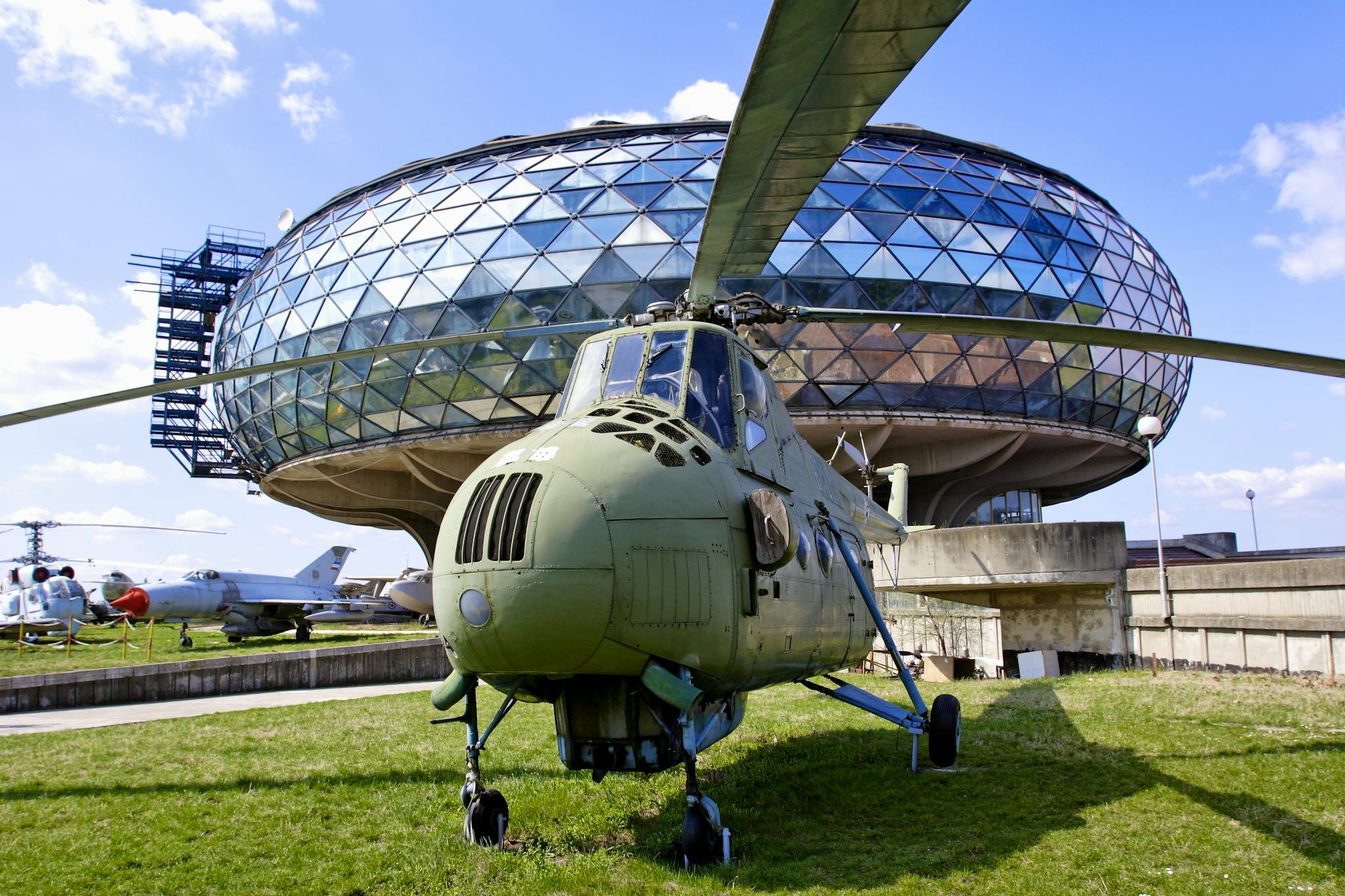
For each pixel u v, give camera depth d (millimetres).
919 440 39781
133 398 8211
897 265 34188
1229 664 17812
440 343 8406
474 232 36062
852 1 3691
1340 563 15109
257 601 44750
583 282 34312
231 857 7012
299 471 45312
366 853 7098
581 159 37344
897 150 38062
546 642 5906
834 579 9320
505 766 10688
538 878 6188
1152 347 7312
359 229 39531
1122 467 46719
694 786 6449
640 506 6234
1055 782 8797
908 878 6000
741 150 5227
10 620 43656
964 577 23359
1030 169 41281
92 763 11227
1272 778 8398
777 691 18281
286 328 40375
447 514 6828
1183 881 5848
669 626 6145
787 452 9086
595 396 7941
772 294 33500
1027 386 36656
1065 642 23453
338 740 12953
